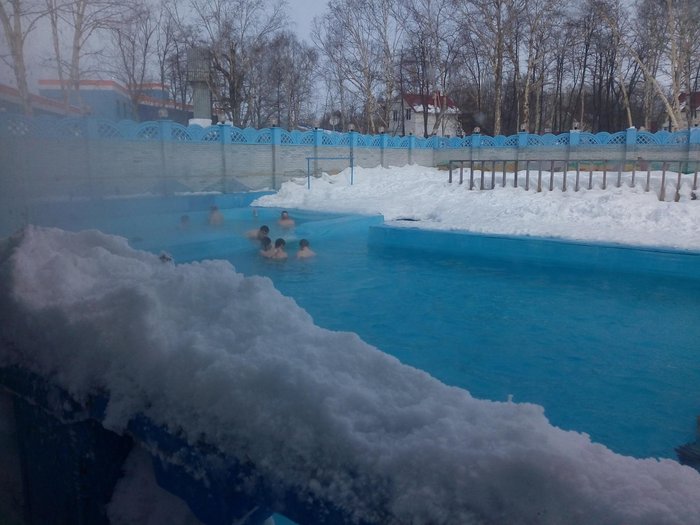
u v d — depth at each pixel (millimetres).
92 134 10016
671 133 17297
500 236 8562
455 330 5648
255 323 1147
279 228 11047
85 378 1146
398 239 9523
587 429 3633
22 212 2219
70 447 1188
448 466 715
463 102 34469
